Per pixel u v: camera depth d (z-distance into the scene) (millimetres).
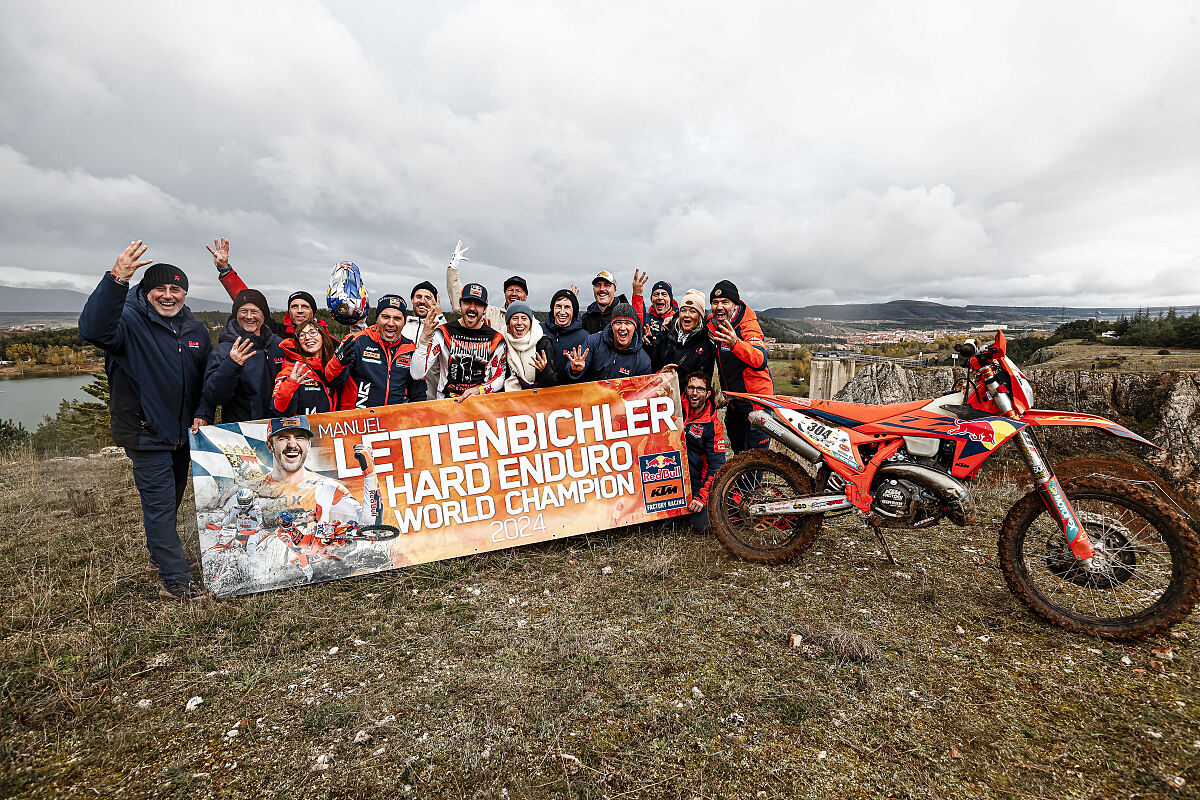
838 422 3428
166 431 3309
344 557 3648
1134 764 1930
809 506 3422
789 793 1820
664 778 1882
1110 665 2510
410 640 2830
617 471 4305
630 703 2275
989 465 5387
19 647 2775
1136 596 3068
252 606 3219
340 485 3678
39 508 5320
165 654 2723
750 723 2158
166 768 1977
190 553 4020
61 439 18734
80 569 3750
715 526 3848
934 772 1908
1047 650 2641
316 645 2814
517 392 4090
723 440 4465
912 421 3191
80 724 2227
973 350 3078
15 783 1918
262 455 3537
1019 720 2164
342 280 5176
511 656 2648
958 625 2883
